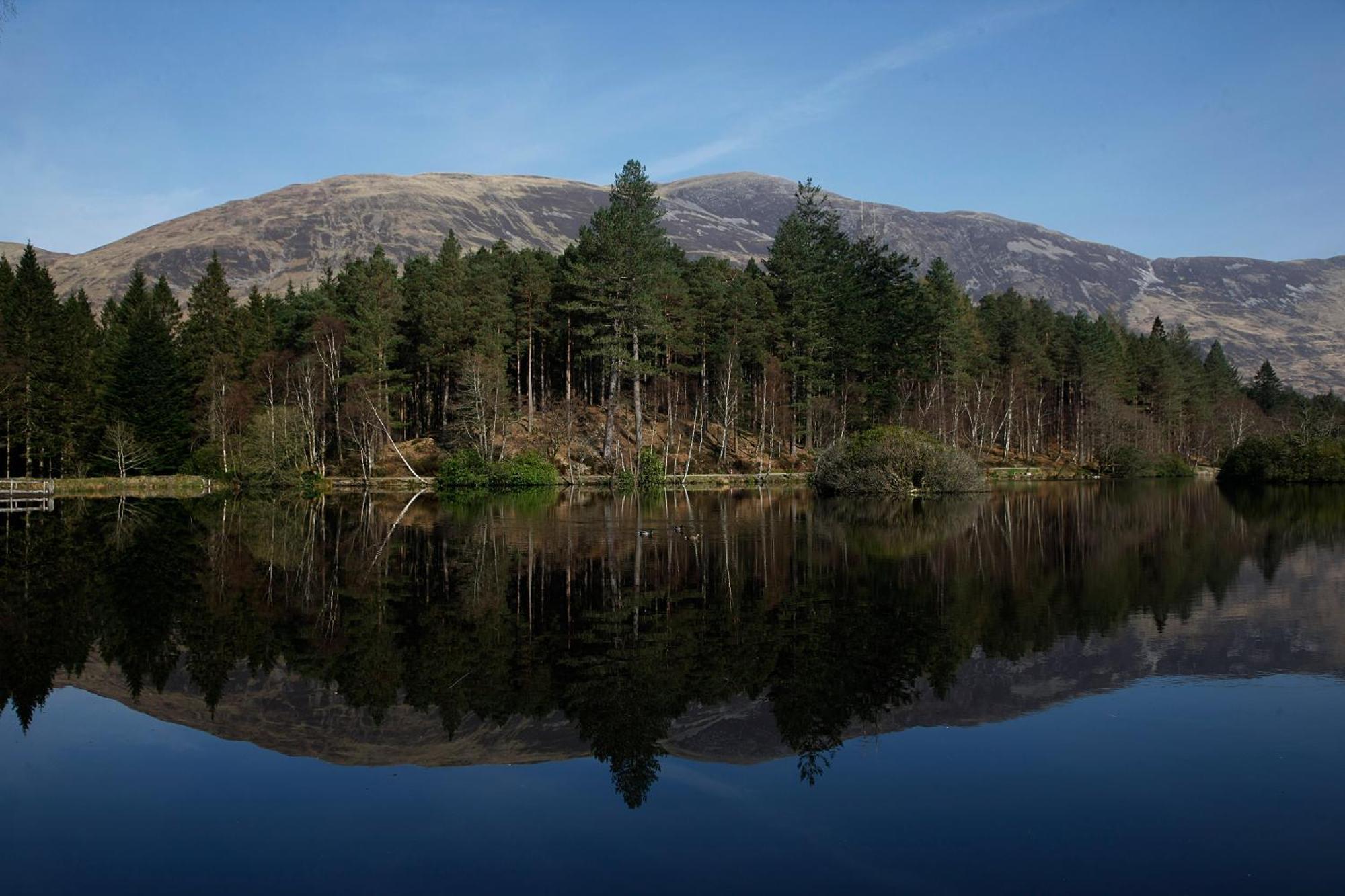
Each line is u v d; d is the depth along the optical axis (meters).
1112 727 10.80
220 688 12.88
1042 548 28.02
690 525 36.12
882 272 86.31
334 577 22.66
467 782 9.40
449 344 71.75
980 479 58.41
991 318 101.12
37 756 10.23
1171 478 89.44
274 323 88.44
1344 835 7.84
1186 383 114.19
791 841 7.86
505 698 12.23
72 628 16.77
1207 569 23.38
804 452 83.00
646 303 66.25
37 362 65.62
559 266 79.56
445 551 27.88
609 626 16.58
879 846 7.73
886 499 53.84
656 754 10.16
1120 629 16.09
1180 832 7.92
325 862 7.57
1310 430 96.94
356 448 73.00
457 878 7.25
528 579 22.23
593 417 79.94
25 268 68.31
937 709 11.58
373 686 12.84
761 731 10.84
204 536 32.81
